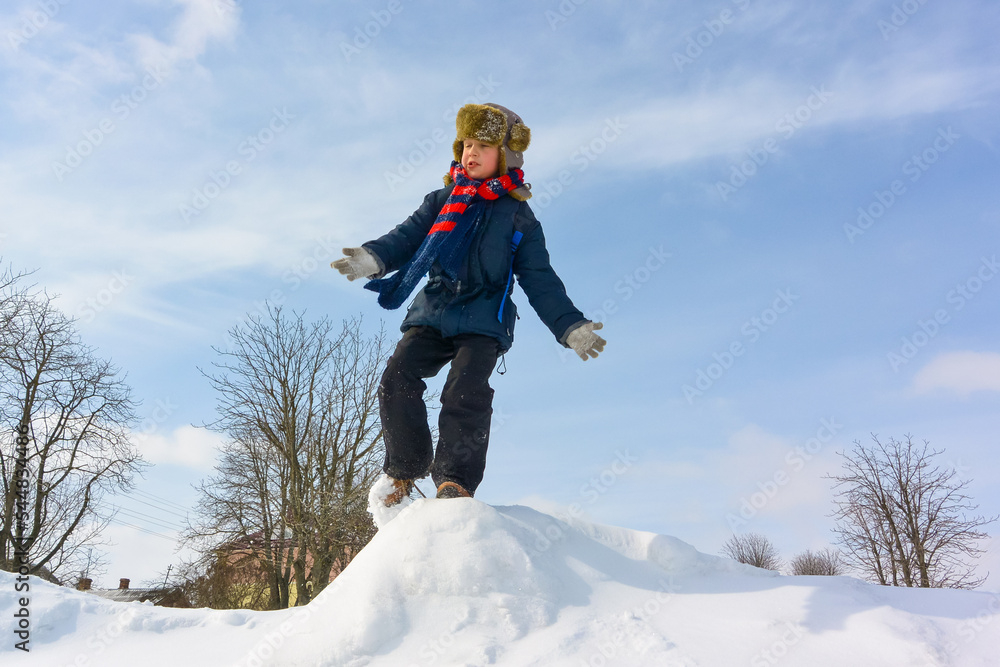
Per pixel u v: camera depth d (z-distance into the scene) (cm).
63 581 1559
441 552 208
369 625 190
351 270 270
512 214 282
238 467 1817
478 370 266
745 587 214
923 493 1623
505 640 184
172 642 221
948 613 187
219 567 1817
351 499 1691
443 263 268
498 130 281
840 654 167
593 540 236
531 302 284
